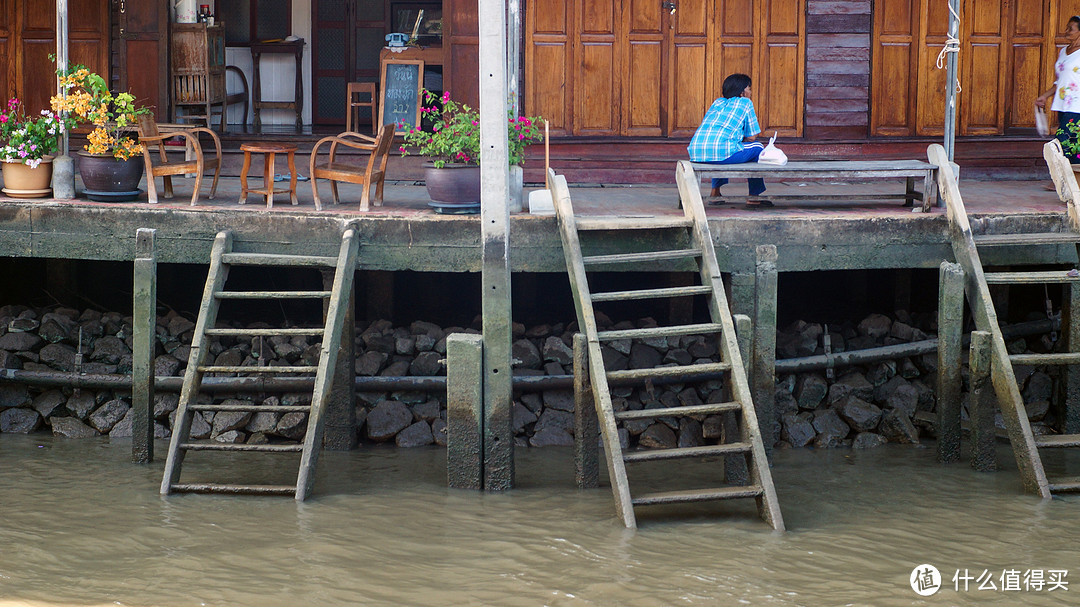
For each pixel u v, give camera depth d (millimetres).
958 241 7984
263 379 8602
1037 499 7141
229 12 13422
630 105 11055
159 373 8914
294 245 8047
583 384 7211
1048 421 8852
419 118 10648
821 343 9289
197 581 5738
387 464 7941
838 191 10289
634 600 5578
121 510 6805
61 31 8578
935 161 8242
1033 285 10398
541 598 5598
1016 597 5629
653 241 7977
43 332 9273
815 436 8547
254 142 11523
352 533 6473
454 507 6973
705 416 8664
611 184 11070
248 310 10617
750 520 6758
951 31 8883
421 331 9367
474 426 7258
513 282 10312
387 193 9625
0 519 6602
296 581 5766
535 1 10867
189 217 8094
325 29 13656
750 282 8047
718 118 8781
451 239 7957
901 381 9086
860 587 5746
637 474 7828
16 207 8258
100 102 8500
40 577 5746
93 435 8570
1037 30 11289
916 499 7164
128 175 8438
